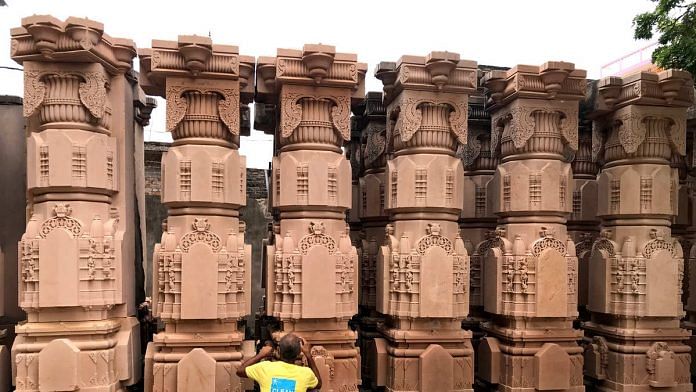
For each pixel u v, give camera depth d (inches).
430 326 192.2
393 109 203.6
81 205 167.8
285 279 178.9
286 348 148.3
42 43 158.9
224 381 174.7
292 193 182.4
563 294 197.0
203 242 172.7
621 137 207.6
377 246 236.2
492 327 212.8
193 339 173.5
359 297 239.1
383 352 197.3
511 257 199.5
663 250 204.5
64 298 162.7
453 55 184.9
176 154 175.0
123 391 176.6
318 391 157.3
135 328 187.9
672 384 203.3
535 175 198.8
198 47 166.7
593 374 215.9
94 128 172.9
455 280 190.9
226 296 175.9
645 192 204.7
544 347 196.5
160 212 406.9
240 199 182.9
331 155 187.2
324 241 181.5
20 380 162.6
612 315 211.5
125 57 179.3
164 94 189.5
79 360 163.3
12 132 200.7
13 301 196.7
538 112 201.2
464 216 247.6
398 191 192.1
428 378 186.2
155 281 175.3
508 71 204.7
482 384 218.5
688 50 204.1
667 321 207.6
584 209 249.8
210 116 178.5
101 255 167.9
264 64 184.7
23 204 200.5
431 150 192.7
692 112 250.7
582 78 198.4
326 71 179.3
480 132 251.9
